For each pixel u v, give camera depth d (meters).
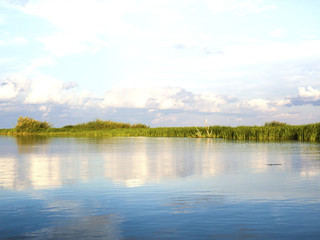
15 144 30.36
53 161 16.11
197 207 7.28
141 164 14.71
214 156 18.02
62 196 8.38
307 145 25.81
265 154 18.78
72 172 12.33
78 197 8.26
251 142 30.67
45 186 9.66
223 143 29.84
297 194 8.48
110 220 6.39
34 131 66.56
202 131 45.12
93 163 15.19
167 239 5.41
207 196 8.31
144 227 5.98
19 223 6.23
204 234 5.62
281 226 6.00
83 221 6.34
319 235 5.55
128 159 16.84
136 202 7.74
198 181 10.37
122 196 8.34
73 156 18.55
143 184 9.91
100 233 5.69
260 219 6.41
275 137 35.12
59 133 65.19
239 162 15.23
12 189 9.23
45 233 5.70
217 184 9.86
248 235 5.56
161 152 20.86
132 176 11.36
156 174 11.77
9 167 13.84
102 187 9.48
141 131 52.78
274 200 7.87
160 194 8.55
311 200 7.85
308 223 6.15
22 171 12.64
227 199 7.99
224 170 12.72
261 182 10.13
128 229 5.88
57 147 26.09
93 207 7.30
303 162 14.98
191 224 6.13
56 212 6.94
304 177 11.00
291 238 5.42
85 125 66.50
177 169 13.05
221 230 5.80
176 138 42.22
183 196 8.31
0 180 10.63
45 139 41.34
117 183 10.09
